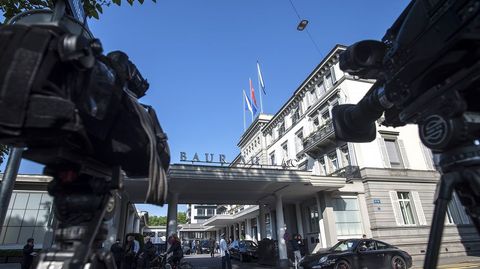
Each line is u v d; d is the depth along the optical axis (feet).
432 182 66.13
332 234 58.54
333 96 72.38
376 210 60.03
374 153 64.64
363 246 37.24
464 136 3.04
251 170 51.03
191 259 92.43
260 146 115.65
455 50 3.23
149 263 37.99
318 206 63.31
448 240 57.98
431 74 3.59
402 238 59.11
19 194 50.16
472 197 3.07
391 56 4.22
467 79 3.08
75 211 3.50
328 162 73.10
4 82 2.56
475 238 60.34
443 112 3.24
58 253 3.39
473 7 2.93
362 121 5.15
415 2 3.87
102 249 3.80
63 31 2.98
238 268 56.59
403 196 64.39
